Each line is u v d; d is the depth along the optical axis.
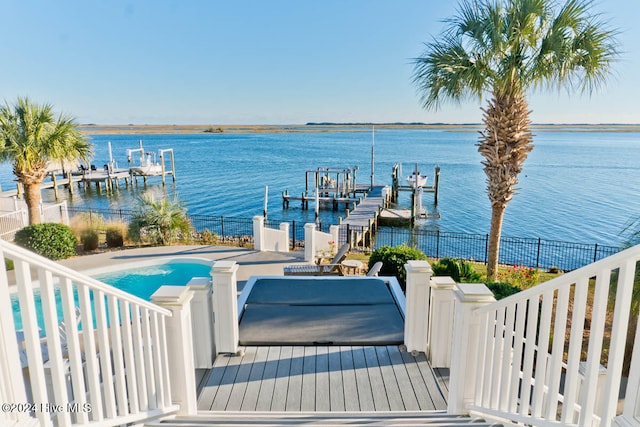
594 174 33.44
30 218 11.62
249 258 10.12
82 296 1.83
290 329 4.48
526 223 18.70
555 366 1.96
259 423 2.78
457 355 2.91
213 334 4.02
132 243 11.97
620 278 1.54
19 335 4.11
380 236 17.98
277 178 34.88
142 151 35.94
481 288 2.87
